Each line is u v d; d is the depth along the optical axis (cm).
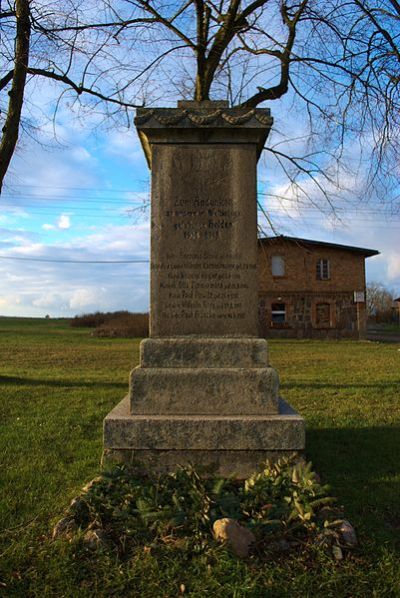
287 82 973
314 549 330
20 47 895
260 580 306
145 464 440
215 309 492
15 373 1374
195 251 496
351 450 586
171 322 492
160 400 468
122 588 301
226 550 322
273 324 3397
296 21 915
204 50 866
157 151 502
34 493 452
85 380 1162
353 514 395
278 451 440
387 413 793
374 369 1509
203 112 499
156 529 346
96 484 396
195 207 498
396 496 441
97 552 329
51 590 302
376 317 6781
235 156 502
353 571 317
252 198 499
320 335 3375
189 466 418
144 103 997
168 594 297
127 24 882
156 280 495
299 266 3444
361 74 870
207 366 478
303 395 960
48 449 596
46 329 4503
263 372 468
